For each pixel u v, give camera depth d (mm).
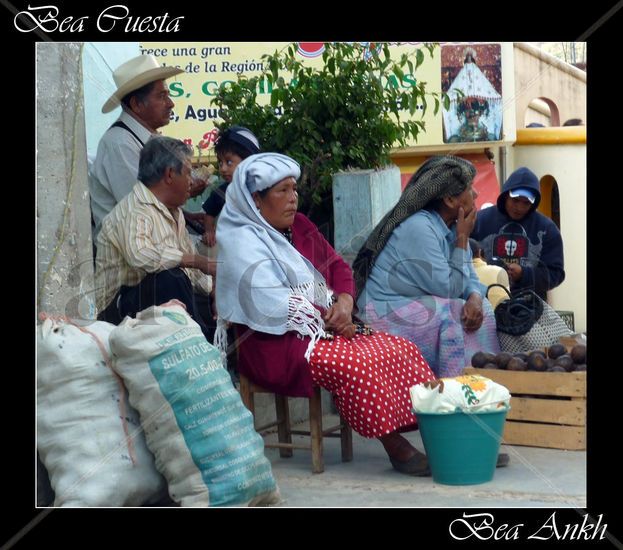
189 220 5797
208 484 3873
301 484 4484
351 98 6180
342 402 4508
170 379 3871
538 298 5695
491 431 4410
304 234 4961
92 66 6070
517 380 5125
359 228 5828
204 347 4008
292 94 6145
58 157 4184
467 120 8320
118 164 5359
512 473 4617
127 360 3896
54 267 4133
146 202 4898
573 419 5020
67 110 4230
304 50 7820
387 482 4500
